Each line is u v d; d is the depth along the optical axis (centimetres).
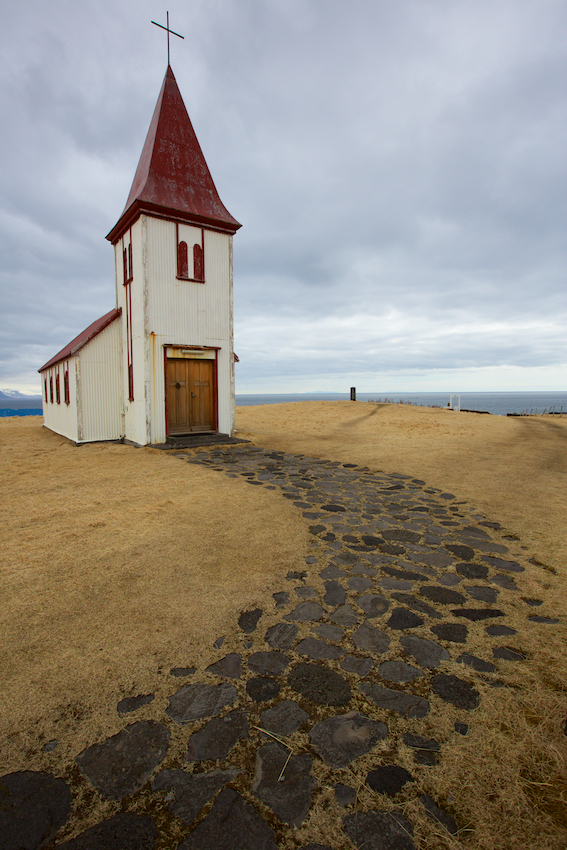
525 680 260
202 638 305
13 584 379
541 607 352
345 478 842
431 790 189
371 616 338
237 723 228
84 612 336
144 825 175
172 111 1318
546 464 977
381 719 230
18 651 286
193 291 1252
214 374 1328
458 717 231
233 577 401
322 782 193
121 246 1321
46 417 1870
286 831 172
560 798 183
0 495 682
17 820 176
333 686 257
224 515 585
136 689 253
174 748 212
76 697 245
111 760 204
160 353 1195
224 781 195
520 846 163
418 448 1228
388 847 164
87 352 1270
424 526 555
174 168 1271
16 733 219
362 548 479
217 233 1293
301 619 332
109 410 1316
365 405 2634
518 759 203
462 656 286
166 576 400
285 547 477
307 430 1683
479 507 642
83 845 167
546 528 546
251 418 2102
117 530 519
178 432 1269
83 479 803
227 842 168
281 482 795
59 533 507
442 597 369
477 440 1377
